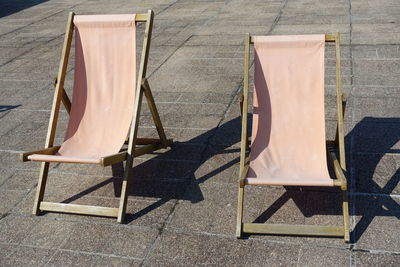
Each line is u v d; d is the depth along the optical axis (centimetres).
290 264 310
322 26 780
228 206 373
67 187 417
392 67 598
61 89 410
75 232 359
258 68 389
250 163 360
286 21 830
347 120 484
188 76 632
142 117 534
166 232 350
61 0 1216
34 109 584
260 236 338
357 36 716
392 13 821
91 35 414
